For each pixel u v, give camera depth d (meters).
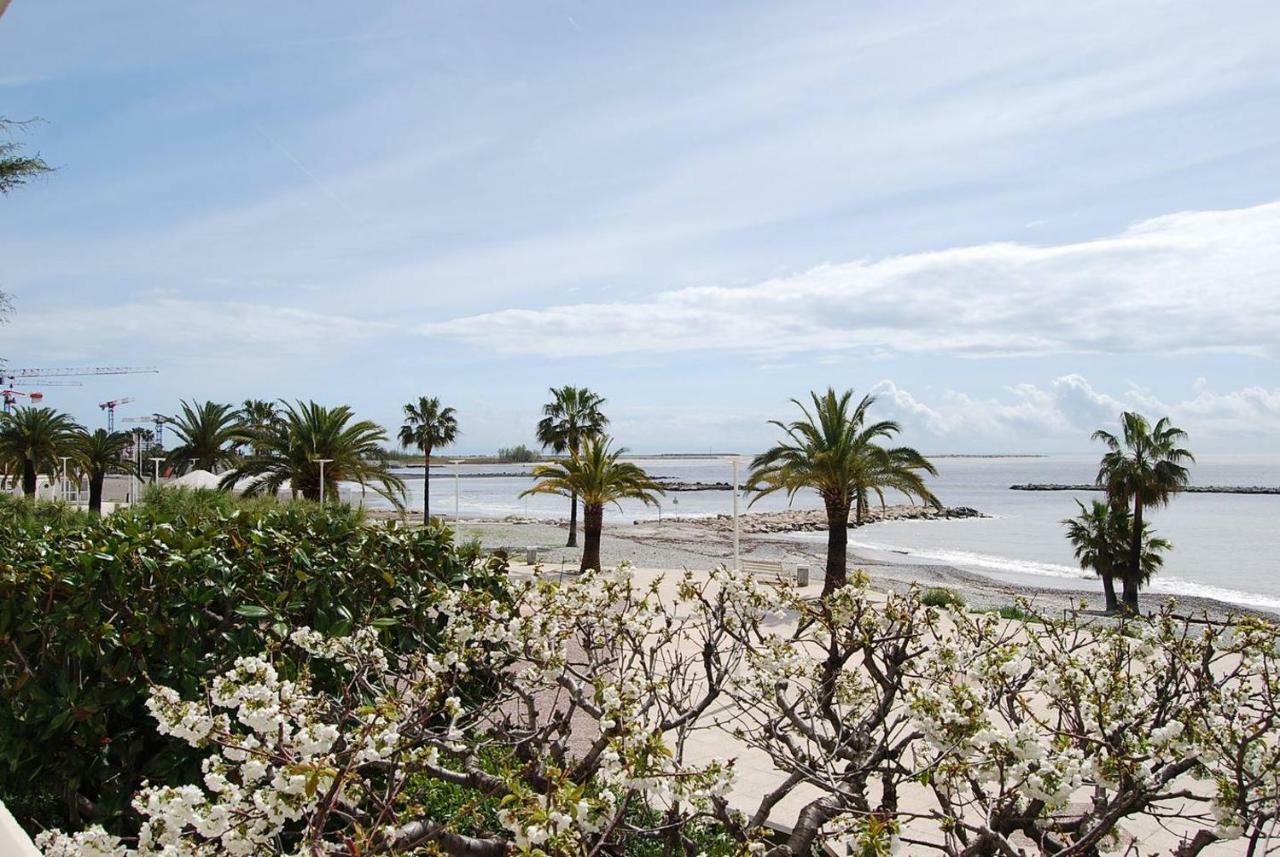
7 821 1.29
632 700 3.06
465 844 2.86
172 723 2.59
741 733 3.75
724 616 3.99
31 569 4.10
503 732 3.71
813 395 18.94
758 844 2.84
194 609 4.28
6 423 35.56
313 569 4.90
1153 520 63.94
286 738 2.56
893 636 3.70
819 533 53.84
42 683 4.02
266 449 29.08
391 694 3.24
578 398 38.72
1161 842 5.05
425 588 5.44
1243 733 2.77
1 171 11.45
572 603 4.02
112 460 40.84
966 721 2.60
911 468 18.73
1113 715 3.16
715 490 137.88
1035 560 36.88
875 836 2.44
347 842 2.37
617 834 2.94
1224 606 23.19
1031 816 2.79
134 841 3.97
